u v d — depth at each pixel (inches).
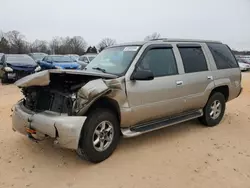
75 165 150.8
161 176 138.6
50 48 2349.9
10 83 513.3
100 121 148.8
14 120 162.4
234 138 195.6
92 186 129.5
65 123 134.6
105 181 134.0
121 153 166.6
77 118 137.6
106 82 147.5
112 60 179.2
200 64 205.0
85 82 154.9
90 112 147.6
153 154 165.6
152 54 175.2
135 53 169.2
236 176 138.9
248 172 143.5
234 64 235.5
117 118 160.9
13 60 532.4
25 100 174.6
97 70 176.1
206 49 213.8
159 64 177.6
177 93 184.2
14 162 153.9
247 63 1065.5
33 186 129.3
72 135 134.5
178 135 200.5
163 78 176.1
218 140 191.0
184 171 144.0
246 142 187.8
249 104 315.3
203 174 140.9
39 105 157.4
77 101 140.8
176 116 196.7
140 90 162.9
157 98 172.6
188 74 192.4
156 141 187.6
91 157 147.6
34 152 167.6
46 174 140.8
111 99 152.1
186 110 200.1
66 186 129.5
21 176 138.5
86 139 143.8
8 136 195.0
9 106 291.3
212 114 221.1
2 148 173.2
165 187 128.3
